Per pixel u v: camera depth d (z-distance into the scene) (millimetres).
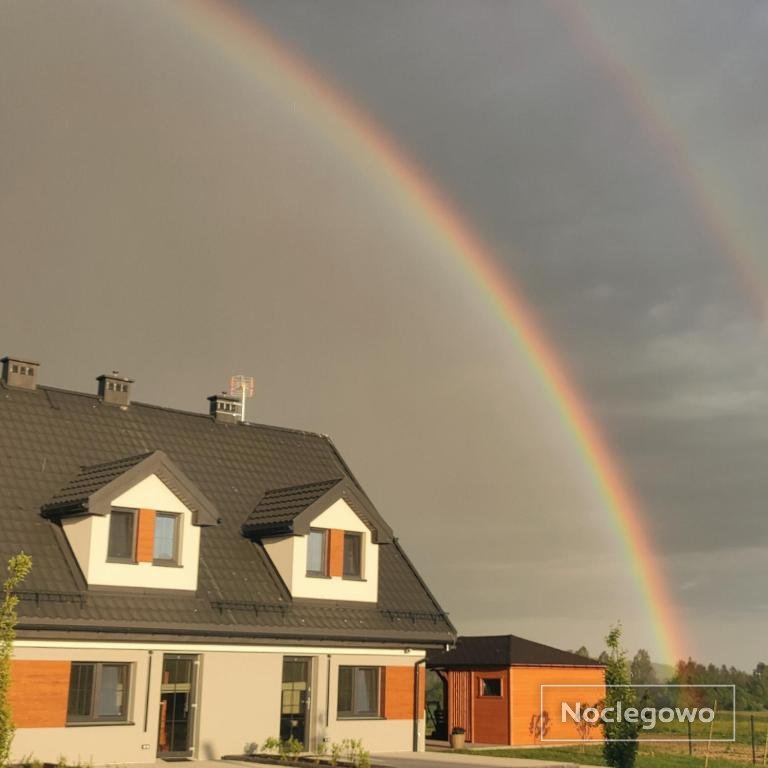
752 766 31281
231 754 23188
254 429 31422
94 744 20953
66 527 22656
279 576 25797
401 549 29859
